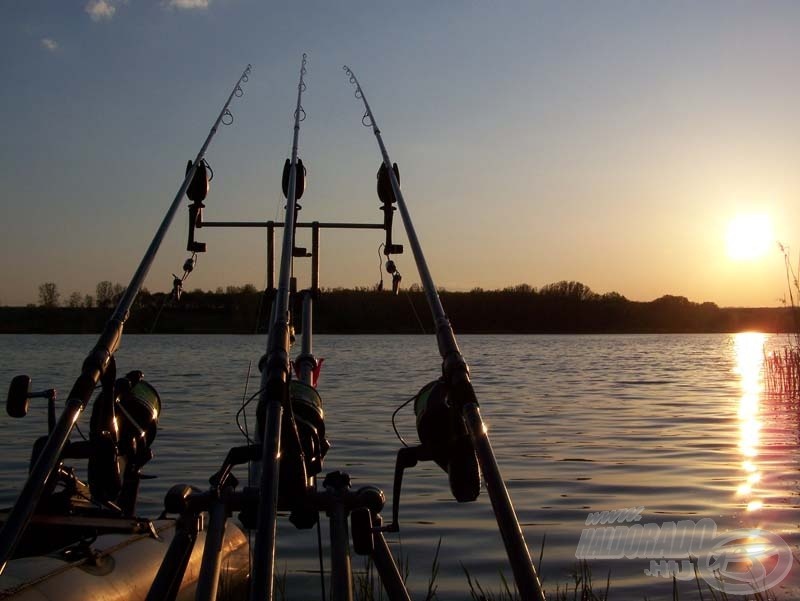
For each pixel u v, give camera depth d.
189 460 11.62
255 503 2.82
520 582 2.19
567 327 84.06
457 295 73.50
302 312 5.18
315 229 5.61
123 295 3.33
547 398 21.31
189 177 4.44
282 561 7.02
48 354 44.25
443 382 2.98
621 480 10.42
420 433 3.00
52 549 4.70
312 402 3.44
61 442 2.67
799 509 8.74
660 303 86.25
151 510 8.51
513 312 80.75
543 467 11.33
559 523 8.31
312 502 3.02
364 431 14.44
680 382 26.89
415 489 9.81
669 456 12.21
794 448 12.96
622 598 6.11
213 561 2.63
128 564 4.34
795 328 15.85
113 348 3.08
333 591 2.78
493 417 17.14
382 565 3.08
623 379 28.28
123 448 3.88
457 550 7.39
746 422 16.27
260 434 2.98
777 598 5.96
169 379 26.33
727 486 10.02
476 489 2.92
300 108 5.76
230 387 23.41
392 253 5.58
